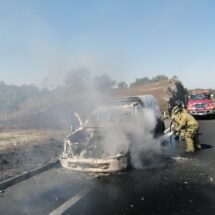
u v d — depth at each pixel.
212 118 26.41
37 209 6.47
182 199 6.73
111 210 6.27
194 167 9.41
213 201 6.55
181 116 12.19
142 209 6.27
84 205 6.59
